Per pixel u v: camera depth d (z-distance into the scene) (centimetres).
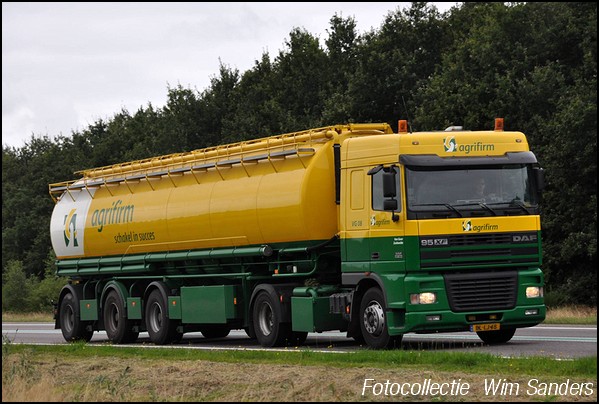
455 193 1789
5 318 4544
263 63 6050
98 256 2738
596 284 3862
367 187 1852
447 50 4981
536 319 1831
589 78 4219
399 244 1775
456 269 1784
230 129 5400
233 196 2192
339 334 2462
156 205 2475
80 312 2752
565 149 3888
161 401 1231
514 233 1809
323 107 5219
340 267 2020
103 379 1403
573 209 3931
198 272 2383
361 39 5359
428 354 1541
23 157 8944
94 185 2761
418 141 1794
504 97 4222
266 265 2180
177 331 2416
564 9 4594
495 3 4922
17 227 6662
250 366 1548
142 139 6619
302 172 1995
